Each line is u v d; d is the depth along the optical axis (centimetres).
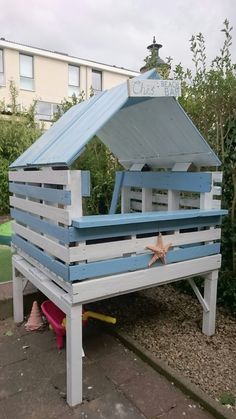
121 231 208
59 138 242
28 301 310
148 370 232
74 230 190
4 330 285
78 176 190
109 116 197
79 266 194
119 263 209
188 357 241
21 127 760
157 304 332
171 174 284
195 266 249
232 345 258
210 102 308
